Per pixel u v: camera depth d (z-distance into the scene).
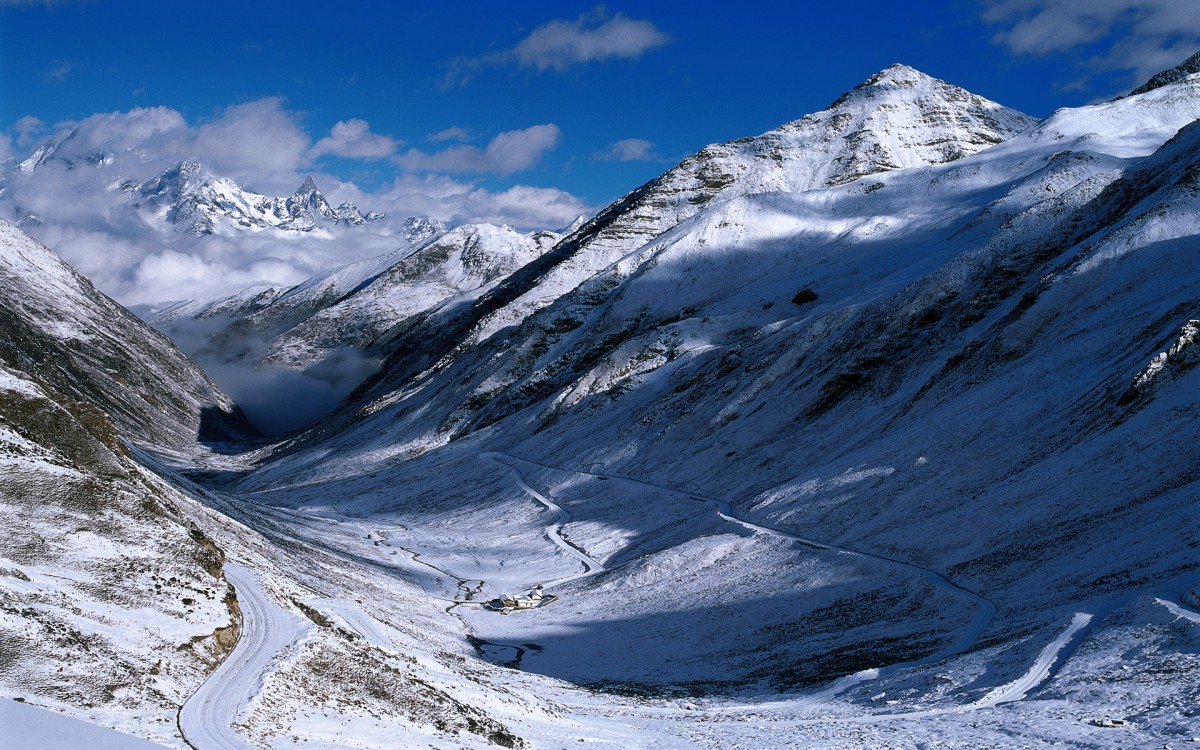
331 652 33.38
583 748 31.00
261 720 26.42
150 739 23.64
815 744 30.47
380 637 41.56
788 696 44.41
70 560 33.91
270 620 35.97
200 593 35.31
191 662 30.11
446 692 33.75
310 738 26.20
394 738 27.77
